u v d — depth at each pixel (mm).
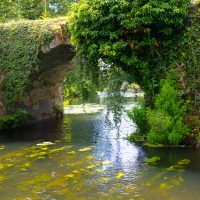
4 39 12039
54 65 13516
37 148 9430
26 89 13633
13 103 12445
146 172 6852
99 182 6375
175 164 7262
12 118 12742
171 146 8602
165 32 8758
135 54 8984
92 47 9031
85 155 8414
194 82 8562
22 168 7402
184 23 8883
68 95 17234
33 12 19250
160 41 9039
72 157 8258
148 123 9227
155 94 9078
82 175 6824
